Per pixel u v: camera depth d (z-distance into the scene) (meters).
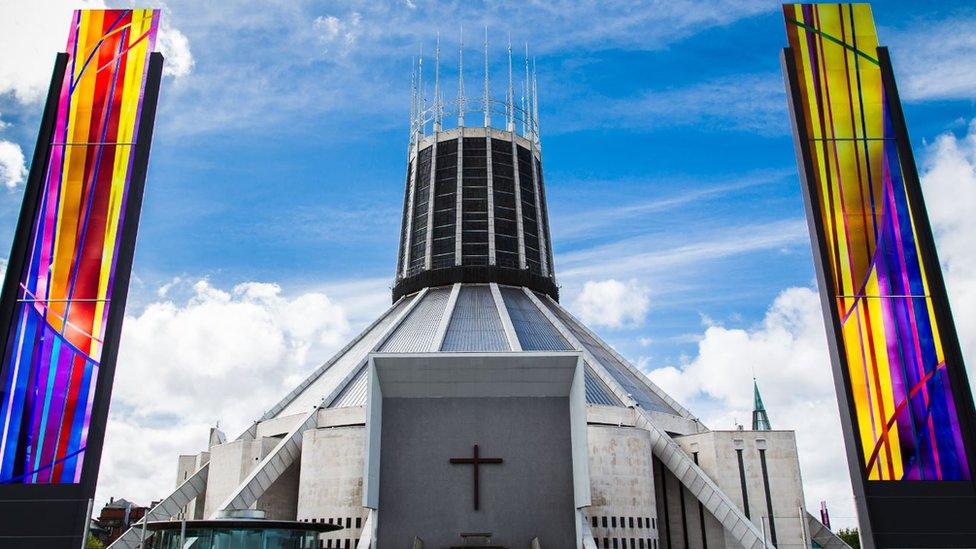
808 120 40.34
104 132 39.41
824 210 38.88
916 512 34.53
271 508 58.75
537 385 40.84
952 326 36.94
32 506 33.88
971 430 35.44
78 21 41.31
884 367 36.50
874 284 37.75
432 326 76.81
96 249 37.59
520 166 96.94
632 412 63.75
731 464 60.53
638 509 57.06
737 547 58.41
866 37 41.81
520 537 38.44
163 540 36.66
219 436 74.81
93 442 34.81
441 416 40.53
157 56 40.97
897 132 40.00
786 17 42.22
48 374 35.62
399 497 39.06
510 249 90.50
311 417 61.62
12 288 36.59
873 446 35.41
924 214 38.56
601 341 81.00
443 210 92.12
